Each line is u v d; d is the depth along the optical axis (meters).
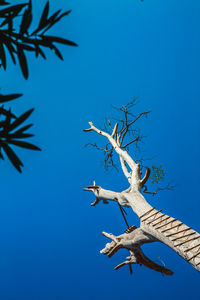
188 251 7.45
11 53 2.11
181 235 8.01
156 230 8.63
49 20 2.07
